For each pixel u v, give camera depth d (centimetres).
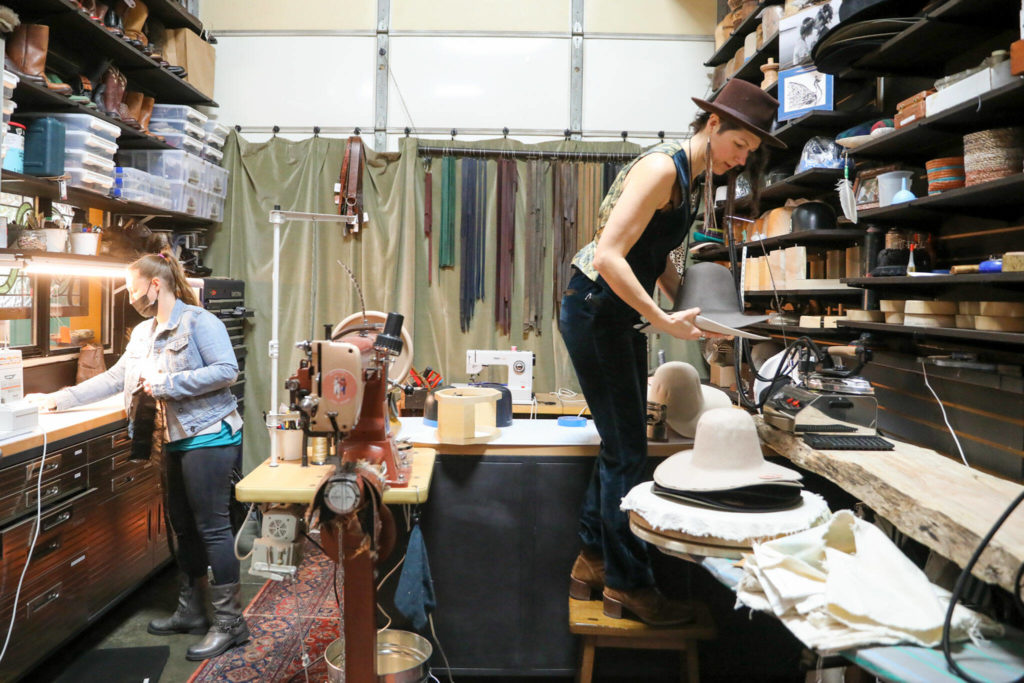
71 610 271
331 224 470
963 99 217
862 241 323
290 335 467
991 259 226
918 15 239
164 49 429
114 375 308
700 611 223
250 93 481
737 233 429
